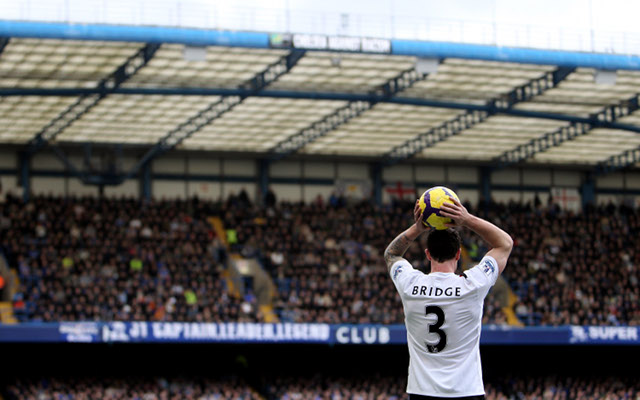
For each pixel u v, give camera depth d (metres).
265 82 40.47
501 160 57.78
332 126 48.19
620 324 48.78
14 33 33.25
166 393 43.50
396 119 48.25
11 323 40.56
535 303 50.03
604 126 48.31
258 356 48.81
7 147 49.47
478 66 40.50
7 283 44.22
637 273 53.94
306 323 43.38
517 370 51.78
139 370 46.62
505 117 48.06
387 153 55.72
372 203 56.38
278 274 48.69
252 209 52.78
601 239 56.28
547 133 51.88
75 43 35.66
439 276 7.30
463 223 7.40
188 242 48.97
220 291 45.88
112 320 41.81
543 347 52.22
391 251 7.84
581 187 60.91
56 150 48.66
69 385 43.50
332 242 51.84
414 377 7.33
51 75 38.78
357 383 47.88
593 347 52.91
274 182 55.84
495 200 58.75
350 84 42.53
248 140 51.59
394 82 42.47
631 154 57.19
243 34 35.59
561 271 53.19
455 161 57.38
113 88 39.66
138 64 38.03
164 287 45.03
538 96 44.69
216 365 48.03
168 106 43.88
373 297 48.03
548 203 59.91
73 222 47.75
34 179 50.97
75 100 42.22
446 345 7.20
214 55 37.91
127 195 52.72
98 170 49.38
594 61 39.69
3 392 42.84
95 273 44.78
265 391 46.34
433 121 48.81
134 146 50.59
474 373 7.23
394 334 44.12
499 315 48.34
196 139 51.03
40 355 45.47
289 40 35.97
